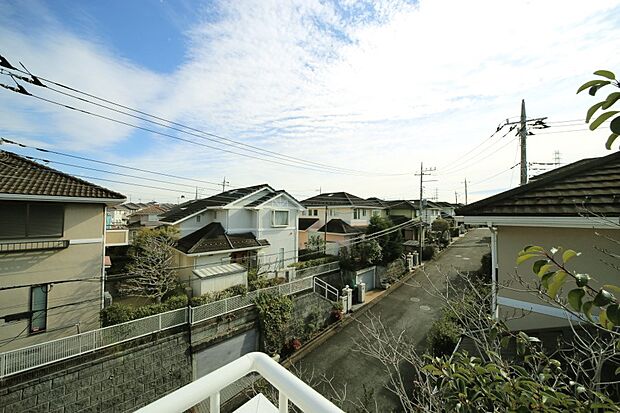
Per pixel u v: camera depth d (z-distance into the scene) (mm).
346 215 21328
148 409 647
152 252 10203
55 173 7516
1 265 6020
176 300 7680
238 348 8141
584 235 3193
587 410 1117
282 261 13617
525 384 1287
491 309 3496
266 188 14688
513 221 3381
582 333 3033
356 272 13188
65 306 6617
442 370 1596
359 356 8102
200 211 13250
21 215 6250
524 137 9086
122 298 9648
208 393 771
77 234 6973
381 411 5773
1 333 5984
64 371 5441
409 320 10188
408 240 22375
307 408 714
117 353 6070
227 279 9633
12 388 4957
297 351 8727
